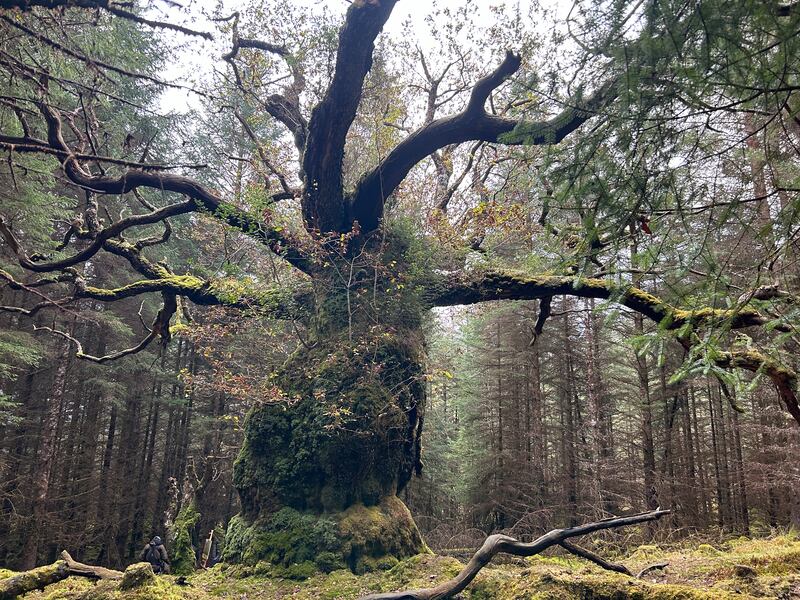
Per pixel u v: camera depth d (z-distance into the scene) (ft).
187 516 28.66
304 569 22.66
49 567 17.37
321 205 28.45
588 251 10.84
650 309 25.04
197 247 61.36
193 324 35.76
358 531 23.58
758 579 19.08
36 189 40.40
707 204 9.80
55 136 22.66
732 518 62.18
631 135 8.81
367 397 25.26
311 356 27.63
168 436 74.18
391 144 38.60
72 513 63.57
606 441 56.85
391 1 22.49
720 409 58.03
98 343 62.69
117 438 80.18
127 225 29.94
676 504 54.80
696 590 14.94
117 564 63.82
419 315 28.89
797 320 9.92
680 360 49.75
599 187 9.59
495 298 29.81
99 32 23.67
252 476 26.25
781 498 53.67
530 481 59.93
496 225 32.71
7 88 23.09
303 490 25.00
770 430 42.52
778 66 7.72
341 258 28.58
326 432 24.68
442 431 76.54
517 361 63.26
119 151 44.06
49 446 52.01
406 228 30.22
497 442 66.33
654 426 64.28
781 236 9.57
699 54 7.50
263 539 24.25
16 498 55.88
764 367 11.61
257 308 31.04
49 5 18.72
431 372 28.22
